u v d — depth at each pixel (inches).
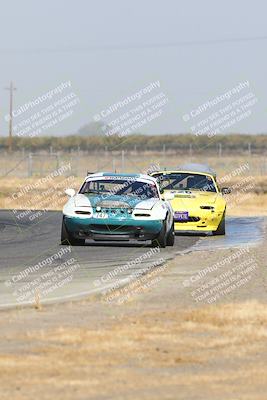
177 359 940.6
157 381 850.1
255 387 832.9
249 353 976.3
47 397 785.6
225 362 936.3
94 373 878.4
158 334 1058.1
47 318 1158.3
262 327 1100.5
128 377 864.3
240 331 1077.8
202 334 1063.6
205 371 895.7
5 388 816.9
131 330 1077.1
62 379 850.8
